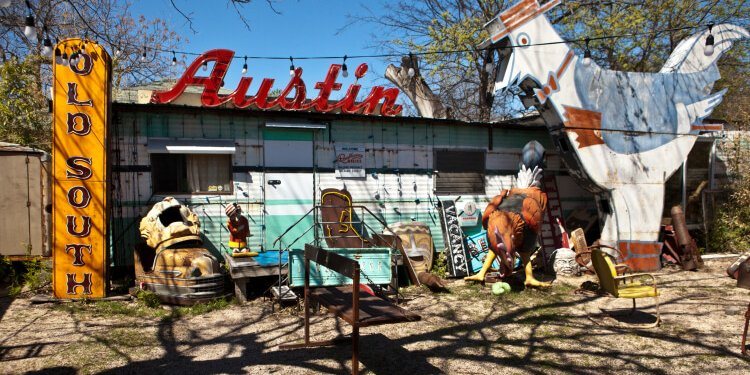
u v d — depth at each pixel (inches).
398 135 405.4
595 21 666.8
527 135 455.8
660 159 420.5
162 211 309.4
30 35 242.2
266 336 242.1
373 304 206.5
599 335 249.4
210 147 341.7
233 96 355.9
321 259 208.8
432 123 417.4
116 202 327.0
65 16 458.0
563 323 269.9
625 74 409.1
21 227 325.7
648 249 413.1
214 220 349.7
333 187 382.9
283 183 367.9
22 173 326.0
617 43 693.9
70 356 210.2
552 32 381.7
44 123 440.5
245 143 357.7
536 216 347.3
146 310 280.8
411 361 212.2
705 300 319.9
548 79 378.3
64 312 272.5
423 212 413.7
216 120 350.3
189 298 288.2
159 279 291.1
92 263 293.4
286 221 367.9
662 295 334.3
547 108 388.8
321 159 379.9
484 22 674.2
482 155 437.7
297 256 287.6
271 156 365.1
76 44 291.6
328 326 259.0
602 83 399.2
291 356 215.6
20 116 421.4
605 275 270.5
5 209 324.2
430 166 416.8
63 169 289.1
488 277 369.1
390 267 299.3
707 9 677.3
